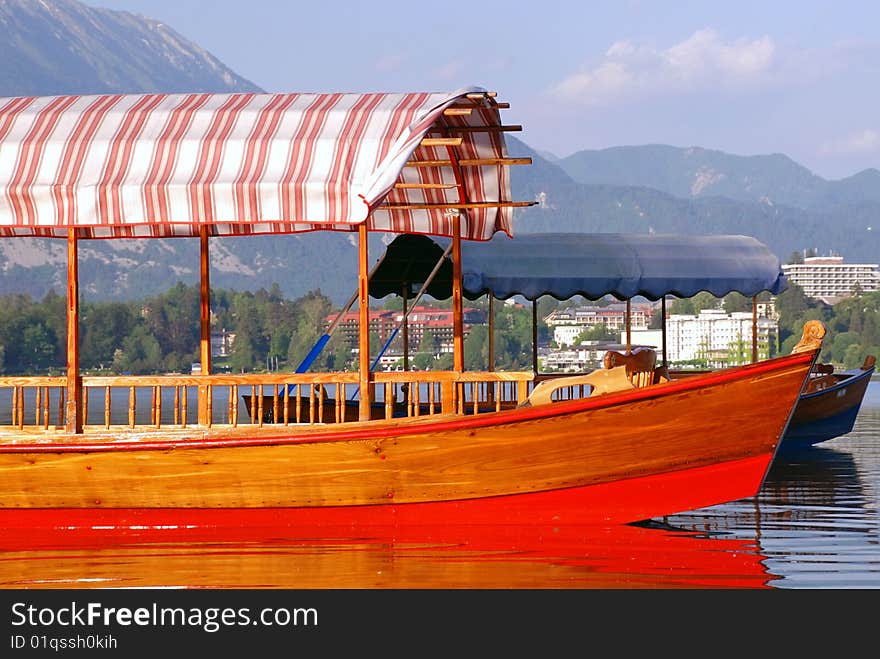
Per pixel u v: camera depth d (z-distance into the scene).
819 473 41.97
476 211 33.94
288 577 23.02
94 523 27.03
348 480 26.47
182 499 26.77
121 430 27.56
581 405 26.06
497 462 26.34
